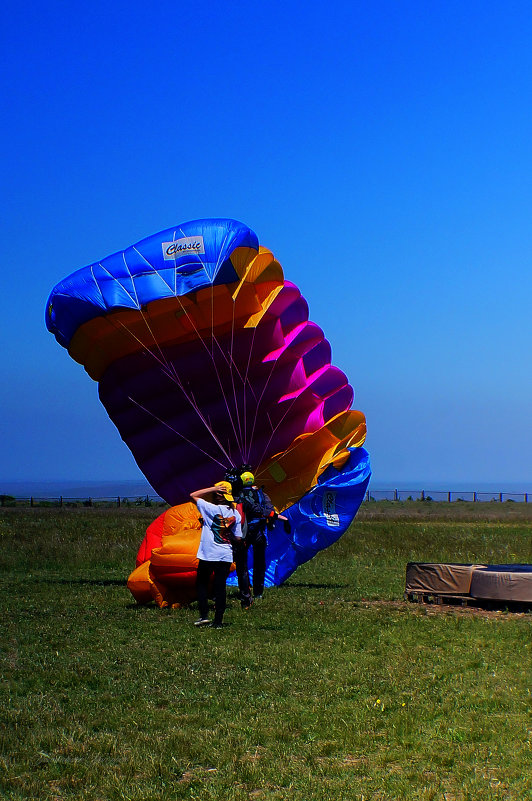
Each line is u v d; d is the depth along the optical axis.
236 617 11.20
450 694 7.18
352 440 16.23
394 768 5.46
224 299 14.27
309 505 15.64
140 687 7.46
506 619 11.23
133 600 12.80
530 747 5.78
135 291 13.80
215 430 15.38
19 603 12.34
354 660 8.48
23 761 5.54
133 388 15.00
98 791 5.10
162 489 15.61
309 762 5.57
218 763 5.55
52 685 7.57
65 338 14.55
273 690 7.31
